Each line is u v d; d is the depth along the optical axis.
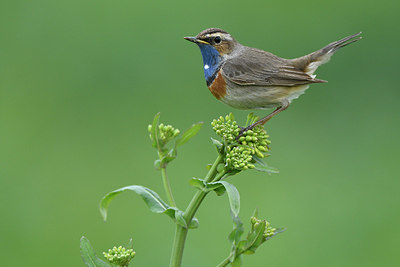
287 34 15.08
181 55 14.88
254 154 6.75
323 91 14.60
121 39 15.04
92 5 15.26
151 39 15.01
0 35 15.21
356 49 14.85
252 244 5.99
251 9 15.26
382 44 14.88
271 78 9.57
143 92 14.59
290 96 9.84
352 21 15.01
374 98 14.54
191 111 14.26
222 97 9.95
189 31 15.02
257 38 15.09
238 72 9.60
